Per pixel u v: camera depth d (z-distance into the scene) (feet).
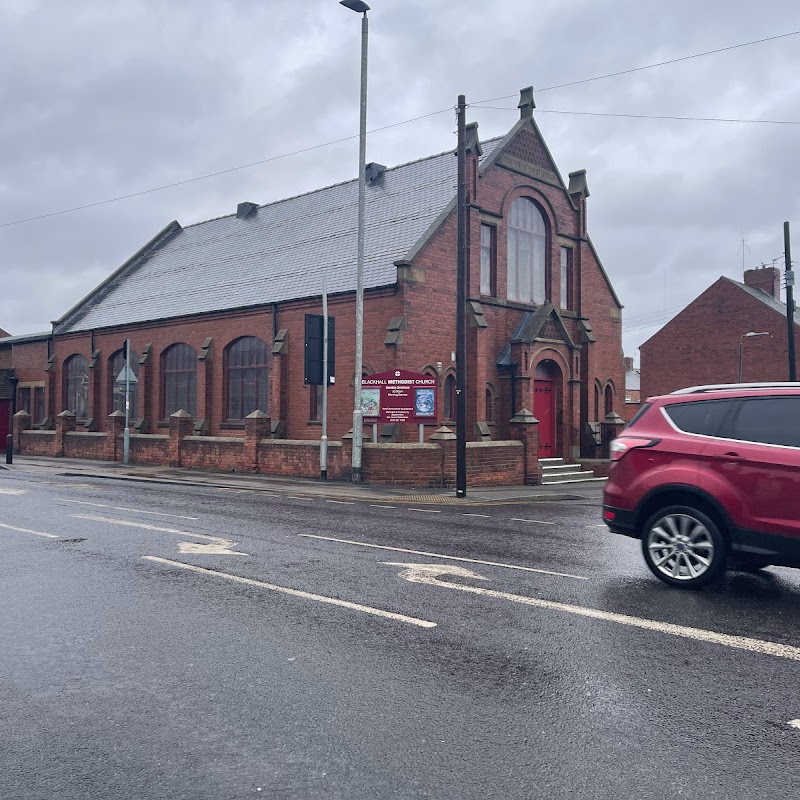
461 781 11.55
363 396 61.87
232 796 11.10
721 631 19.27
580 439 83.30
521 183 80.12
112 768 11.94
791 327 74.90
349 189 98.48
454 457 60.23
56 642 18.24
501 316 77.00
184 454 78.28
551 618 20.38
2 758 12.28
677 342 157.58
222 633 18.92
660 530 24.61
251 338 85.87
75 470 74.43
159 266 118.32
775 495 22.44
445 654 17.37
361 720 13.73
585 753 12.46
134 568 26.48
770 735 13.19
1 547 30.53
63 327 116.26
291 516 40.86
